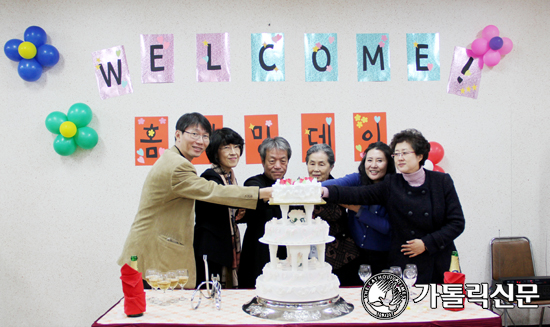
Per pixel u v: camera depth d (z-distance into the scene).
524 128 3.37
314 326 1.52
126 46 3.23
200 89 3.24
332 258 2.36
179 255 2.11
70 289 3.19
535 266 3.34
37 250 3.19
